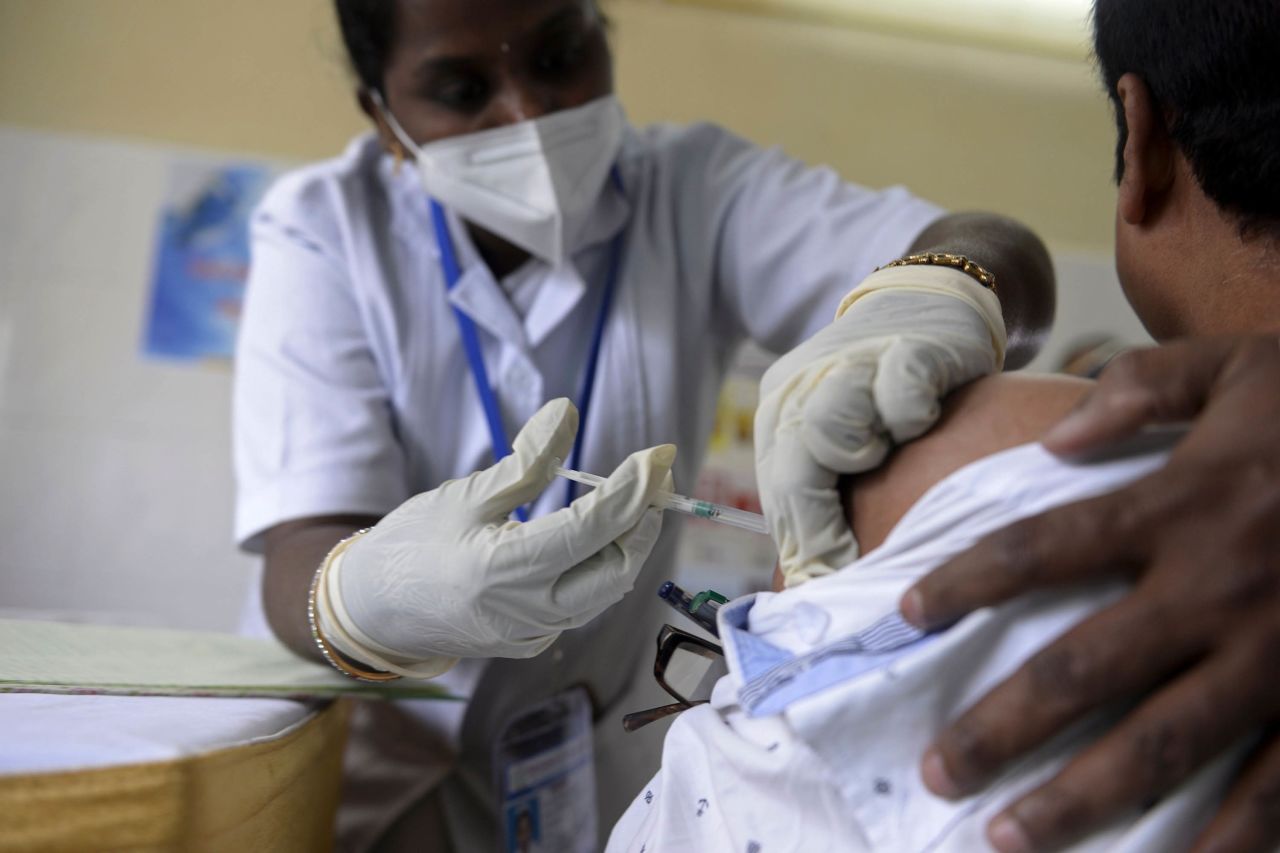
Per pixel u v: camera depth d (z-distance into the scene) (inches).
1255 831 19.0
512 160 50.5
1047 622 20.4
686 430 57.6
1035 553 19.6
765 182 58.9
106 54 100.0
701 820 24.1
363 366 53.1
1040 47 108.4
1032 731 19.3
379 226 56.1
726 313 60.2
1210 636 19.2
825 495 23.6
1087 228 108.7
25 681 32.1
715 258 58.9
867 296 28.9
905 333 25.1
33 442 96.7
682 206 59.2
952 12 107.6
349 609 35.9
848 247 54.8
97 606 96.6
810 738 20.7
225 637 51.0
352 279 54.1
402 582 33.4
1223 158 23.4
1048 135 108.8
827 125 107.0
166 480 97.8
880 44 107.5
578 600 31.8
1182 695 19.1
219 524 98.3
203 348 98.8
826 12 106.9
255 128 101.3
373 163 59.0
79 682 33.1
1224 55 23.0
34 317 97.3
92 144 99.0
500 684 50.9
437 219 55.4
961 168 108.0
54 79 99.3
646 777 43.8
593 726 52.8
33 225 97.9
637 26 105.2
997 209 108.2
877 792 20.7
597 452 53.4
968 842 20.0
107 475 97.3
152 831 22.2
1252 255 23.8
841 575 22.4
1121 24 25.4
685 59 105.8
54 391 97.2
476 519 32.6
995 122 108.3
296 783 32.5
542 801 46.6
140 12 100.5
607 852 28.8
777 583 25.5
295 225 54.9
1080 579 19.9
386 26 50.3
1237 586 19.1
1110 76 26.3
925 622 20.4
